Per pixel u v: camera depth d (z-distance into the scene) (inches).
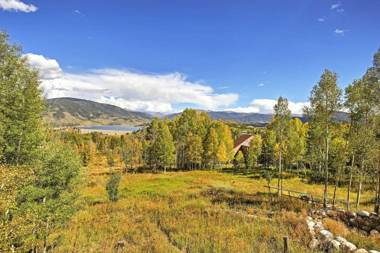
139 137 3592.5
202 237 645.3
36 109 699.4
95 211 1050.1
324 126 1029.8
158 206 1078.4
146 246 621.9
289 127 1494.8
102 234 745.0
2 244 422.0
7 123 644.7
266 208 962.1
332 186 1831.9
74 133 3486.7
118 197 1302.9
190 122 2807.6
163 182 1872.5
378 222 745.6
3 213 455.5
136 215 957.2
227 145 2684.5
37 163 669.9
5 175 446.0
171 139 2471.7
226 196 1243.8
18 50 684.7
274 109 1370.6
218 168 2760.8
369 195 1535.4
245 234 655.1
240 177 2190.0
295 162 2426.2
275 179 2074.3
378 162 949.8
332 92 989.2
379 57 865.5
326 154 1024.2
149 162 2765.7
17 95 665.6
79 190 789.9
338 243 547.8
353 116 968.3
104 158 3718.0
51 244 679.1
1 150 621.6
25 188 571.5
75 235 730.8
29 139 677.9
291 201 1083.3
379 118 908.6
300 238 603.2
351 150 1049.5
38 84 713.0
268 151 2517.2
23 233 494.6
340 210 916.0
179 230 717.3
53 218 655.8
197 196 1284.4
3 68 655.1
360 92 935.0
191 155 2566.4
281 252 539.5
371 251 511.2
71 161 725.9
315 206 1005.8
